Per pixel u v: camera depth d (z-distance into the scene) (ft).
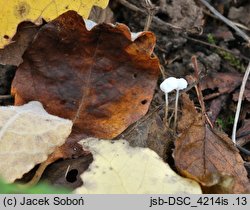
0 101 0.96
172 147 0.92
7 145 0.83
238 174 0.88
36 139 0.84
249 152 0.95
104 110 0.91
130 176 0.83
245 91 1.05
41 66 0.91
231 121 1.03
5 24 0.93
